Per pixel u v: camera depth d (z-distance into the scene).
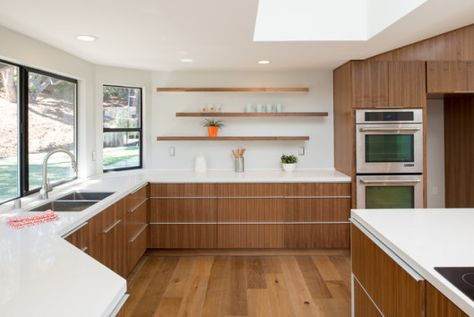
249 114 4.35
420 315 1.32
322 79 4.57
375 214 2.14
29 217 2.15
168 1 2.16
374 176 3.90
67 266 1.34
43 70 3.23
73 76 3.67
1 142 2.76
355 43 3.16
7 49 2.66
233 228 3.99
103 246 2.62
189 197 3.98
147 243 3.97
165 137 4.40
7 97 2.83
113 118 4.38
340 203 3.96
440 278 1.22
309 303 2.92
